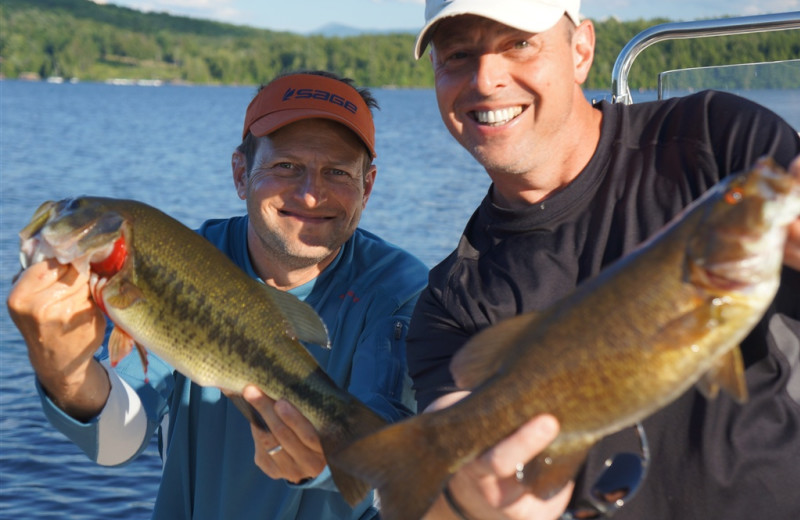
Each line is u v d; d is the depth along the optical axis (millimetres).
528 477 2047
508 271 2730
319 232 3637
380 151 42531
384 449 2102
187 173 32875
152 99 112438
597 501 2109
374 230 20141
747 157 2527
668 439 2471
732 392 1883
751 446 2418
